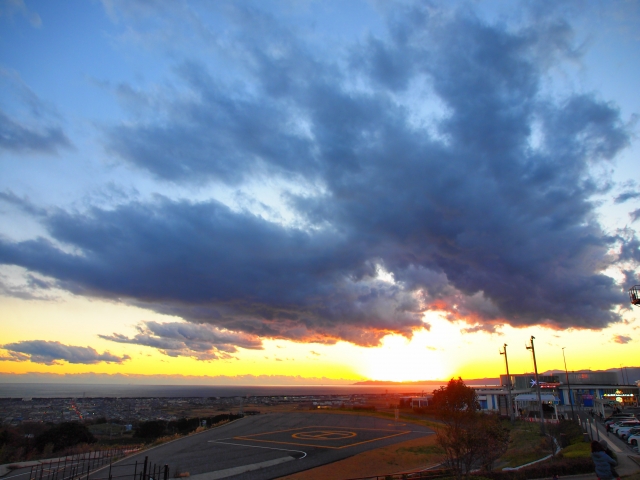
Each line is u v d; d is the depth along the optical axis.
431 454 39.75
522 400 77.06
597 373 95.12
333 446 44.78
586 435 37.97
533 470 24.03
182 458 38.44
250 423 68.44
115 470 33.53
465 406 39.38
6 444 53.41
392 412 83.62
